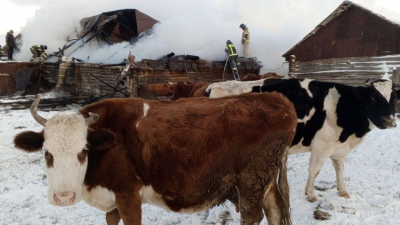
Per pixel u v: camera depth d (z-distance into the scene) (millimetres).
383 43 14758
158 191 3740
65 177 3166
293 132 3996
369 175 6594
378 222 4707
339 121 5332
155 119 3764
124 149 3619
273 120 3795
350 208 5211
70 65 19562
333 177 6602
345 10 16016
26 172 7309
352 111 5336
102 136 3336
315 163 5477
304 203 5469
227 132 3701
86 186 3684
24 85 21250
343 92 5414
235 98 4035
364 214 4977
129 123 3723
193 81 16984
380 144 8852
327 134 5367
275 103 3986
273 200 4207
